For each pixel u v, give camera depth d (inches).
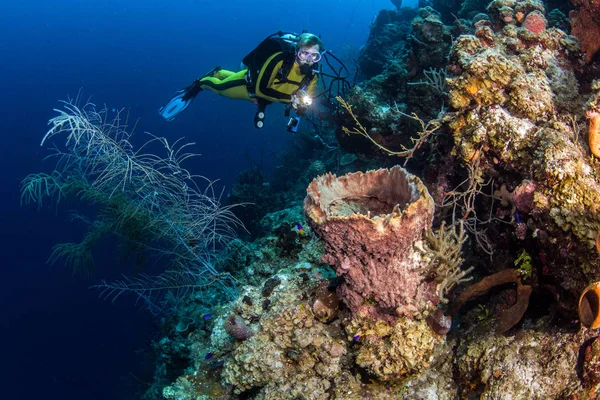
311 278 97.3
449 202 113.8
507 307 84.4
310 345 86.0
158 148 1336.1
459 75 103.3
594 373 60.1
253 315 102.6
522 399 66.0
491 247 99.0
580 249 67.0
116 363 595.5
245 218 377.4
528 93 86.8
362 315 78.1
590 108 79.4
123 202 221.8
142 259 236.5
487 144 89.7
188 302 181.8
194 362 131.2
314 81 182.7
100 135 177.5
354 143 188.1
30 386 618.5
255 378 88.6
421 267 72.6
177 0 2891.2
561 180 70.4
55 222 1107.9
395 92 192.5
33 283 888.9
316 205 71.4
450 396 79.3
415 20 175.9
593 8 101.3
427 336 74.5
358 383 83.8
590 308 59.5
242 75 199.0
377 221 62.7
